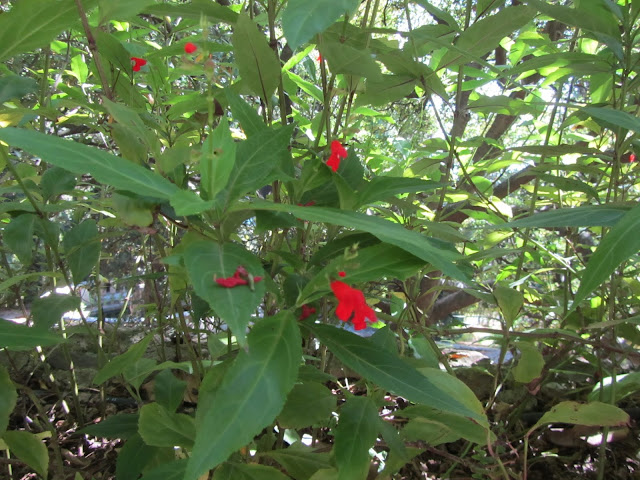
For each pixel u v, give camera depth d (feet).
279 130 1.05
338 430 1.13
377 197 1.22
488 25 1.59
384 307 2.81
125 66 1.59
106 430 1.38
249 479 1.13
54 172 1.48
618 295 2.14
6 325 0.97
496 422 2.07
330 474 1.14
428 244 0.92
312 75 2.10
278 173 1.10
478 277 2.37
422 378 1.01
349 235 1.28
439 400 0.97
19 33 1.20
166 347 2.48
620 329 2.03
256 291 0.77
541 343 2.46
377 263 1.02
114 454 1.81
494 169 2.33
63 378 2.26
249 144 1.04
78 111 2.27
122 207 1.05
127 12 1.29
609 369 2.13
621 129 1.69
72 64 2.24
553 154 1.87
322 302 1.69
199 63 0.98
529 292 2.34
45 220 1.40
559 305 2.38
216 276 0.79
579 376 2.30
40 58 2.68
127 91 1.70
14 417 2.00
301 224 1.20
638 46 2.13
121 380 2.13
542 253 2.30
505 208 2.17
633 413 2.10
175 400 1.42
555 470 1.86
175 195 0.81
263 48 1.30
